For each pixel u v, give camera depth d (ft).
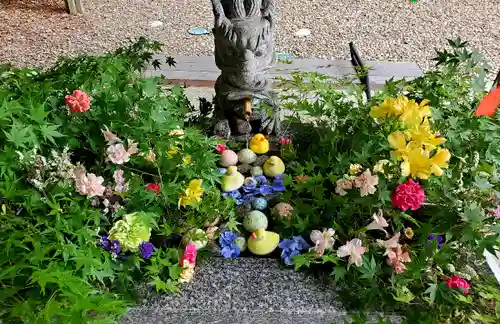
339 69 8.71
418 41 10.82
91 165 4.48
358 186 3.92
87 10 13.03
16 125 3.96
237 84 5.13
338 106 5.06
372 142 4.34
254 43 4.90
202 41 10.86
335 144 4.84
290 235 4.42
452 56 5.60
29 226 3.47
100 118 4.43
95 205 4.03
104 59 5.72
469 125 4.55
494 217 4.00
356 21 12.07
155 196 4.25
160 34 11.38
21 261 3.28
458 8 12.69
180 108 5.44
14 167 3.86
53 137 4.32
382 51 10.32
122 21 12.28
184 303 3.83
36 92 4.71
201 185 4.54
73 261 3.53
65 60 5.94
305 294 3.90
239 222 4.61
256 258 4.27
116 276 3.91
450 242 4.01
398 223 3.96
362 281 3.91
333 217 4.32
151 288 3.96
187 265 3.96
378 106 4.42
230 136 5.63
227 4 5.12
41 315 3.01
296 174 4.76
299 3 13.30
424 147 3.97
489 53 10.06
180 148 4.81
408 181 3.89
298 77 5.57
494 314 3.73
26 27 12.07
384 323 3.51
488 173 4.18
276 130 5.58
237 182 4.91
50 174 3.84
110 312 3.53
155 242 4.31
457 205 3.89
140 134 4.40
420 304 3.77
